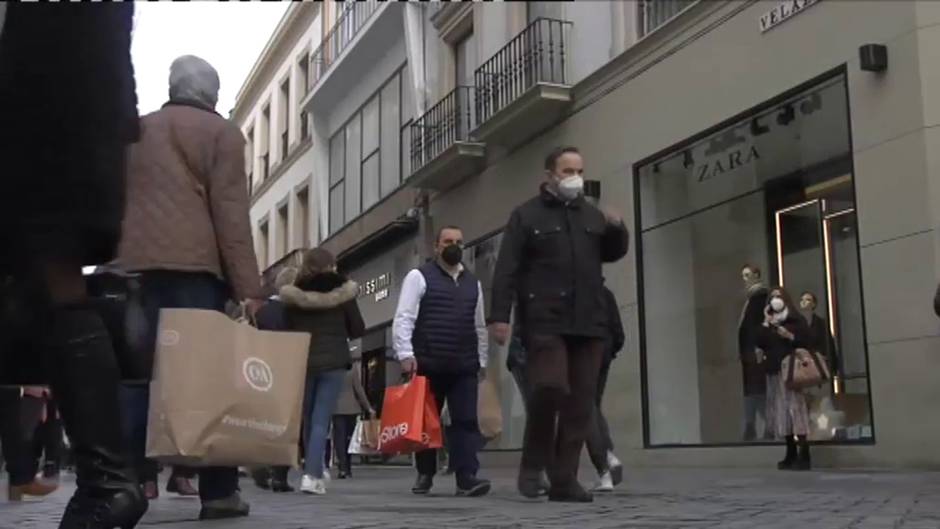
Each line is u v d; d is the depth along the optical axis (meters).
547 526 4.41
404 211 19.61
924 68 9.09
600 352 5.84
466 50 18.45
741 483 7.65
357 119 22.48
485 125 15.78
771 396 10.17
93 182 3.06
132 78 3.18
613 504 5.73
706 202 12.05
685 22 12.18
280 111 26.42
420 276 7.09
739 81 11.33
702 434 11.95
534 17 16.33
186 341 3.96
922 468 8.79
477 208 17.03
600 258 5.88
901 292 9.14
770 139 11.03
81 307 3.16
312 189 24.23
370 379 20.39
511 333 7.88
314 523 4.61
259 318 8.36
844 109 10.02
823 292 10.34
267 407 4.12
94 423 3.16
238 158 4.81
